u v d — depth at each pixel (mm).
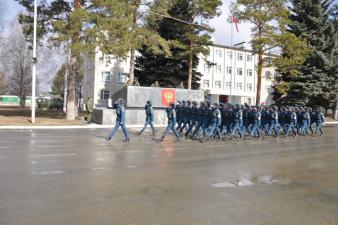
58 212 5777
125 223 5383
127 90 26578
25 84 50844
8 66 52062
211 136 18047
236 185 8141
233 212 6117
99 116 25672
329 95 40156
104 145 14289
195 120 18297
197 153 13047
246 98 67875
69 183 7691
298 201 6984
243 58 67062
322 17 39438
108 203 6363
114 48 22047
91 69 55156
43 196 6645
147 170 9430
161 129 23031
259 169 10266
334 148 15891
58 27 22109
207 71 62781
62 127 22375
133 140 16375
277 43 32906
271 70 61531
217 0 33750
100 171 9070
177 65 39062
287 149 15219
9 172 8609
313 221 5816
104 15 22734
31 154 11469
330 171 10234
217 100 64750
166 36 36719
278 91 39312
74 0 24750
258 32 33281
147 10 29734
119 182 7949
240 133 18641
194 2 34531
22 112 36750
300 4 39875
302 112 22781
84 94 58281
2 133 18141
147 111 18234
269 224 5598
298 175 9562
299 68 38344
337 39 40250
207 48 35875
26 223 5238
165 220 5578
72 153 11930
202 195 7137
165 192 7258
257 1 32406
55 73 61625
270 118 20828
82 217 5586
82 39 22766
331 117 48625
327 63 38750
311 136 22312
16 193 6781
